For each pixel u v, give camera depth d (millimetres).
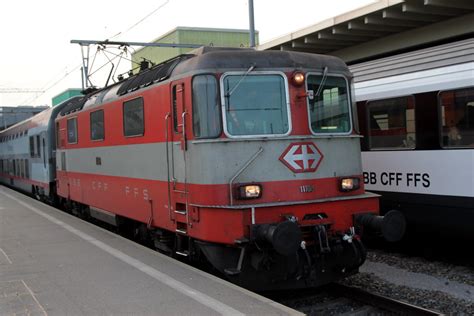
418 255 8945
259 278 6148
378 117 8914
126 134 8688
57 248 7895
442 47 7766
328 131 6629
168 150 7043
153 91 7469
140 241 9953
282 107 6379
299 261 6066
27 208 13453
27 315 4836
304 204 6180
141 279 5953
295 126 6375
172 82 6832
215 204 6062
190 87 6352
